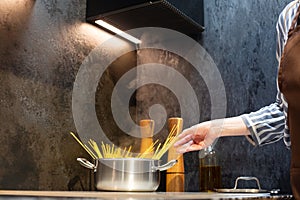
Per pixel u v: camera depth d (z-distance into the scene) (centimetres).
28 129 120
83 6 149
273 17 155
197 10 161
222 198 82
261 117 125
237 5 163
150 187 114
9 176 113
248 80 155
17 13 122
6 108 115
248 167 148
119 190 111
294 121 86
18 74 119
